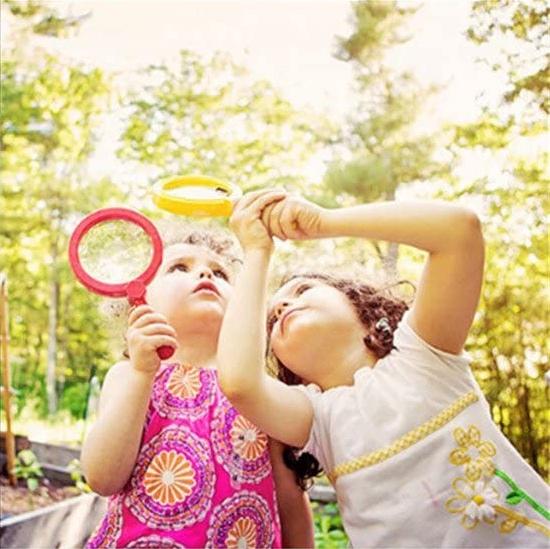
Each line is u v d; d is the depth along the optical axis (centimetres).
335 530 318
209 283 116
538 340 356
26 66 569
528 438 340
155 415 110
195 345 115
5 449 427
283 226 103
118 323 128
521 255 373
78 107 575
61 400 596
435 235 99
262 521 110
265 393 104
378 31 459
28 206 600
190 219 140
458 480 103
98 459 103
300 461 120
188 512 104
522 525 104
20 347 627
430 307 104
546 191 380
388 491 104
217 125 545
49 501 390
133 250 106
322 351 114
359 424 107
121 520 106
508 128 395
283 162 528
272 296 124
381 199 447
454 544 102
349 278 123
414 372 107
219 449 109
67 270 603
